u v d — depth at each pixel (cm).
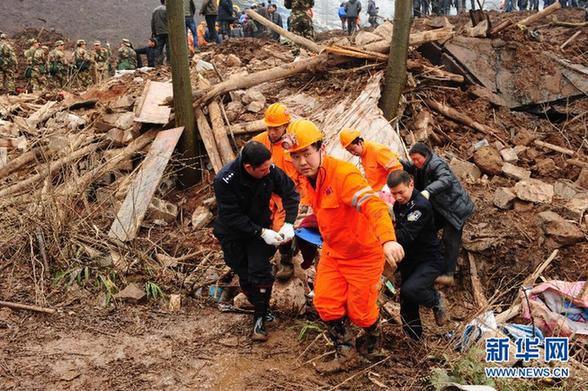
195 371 444
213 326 510
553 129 820
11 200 655
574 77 856
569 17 1470
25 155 763
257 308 479
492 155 720
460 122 789
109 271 568
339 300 430
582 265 591
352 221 411
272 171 449
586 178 700
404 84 741
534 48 883
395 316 520
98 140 785
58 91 1111
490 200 663
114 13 2478
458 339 475
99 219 646
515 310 535
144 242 620
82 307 529
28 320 505
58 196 621
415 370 446
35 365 445
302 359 460
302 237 457
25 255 592
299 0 1127
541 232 613
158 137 720
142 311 529
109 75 1503
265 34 1686
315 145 397
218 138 720
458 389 404
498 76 851
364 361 453
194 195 703
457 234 540
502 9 2066
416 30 1088
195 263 596
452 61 854
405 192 443
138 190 657
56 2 2442
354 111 705
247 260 475
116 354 463
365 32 865
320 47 958
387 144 666
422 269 465
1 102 1008
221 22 1628
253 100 782
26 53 1441
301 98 780
